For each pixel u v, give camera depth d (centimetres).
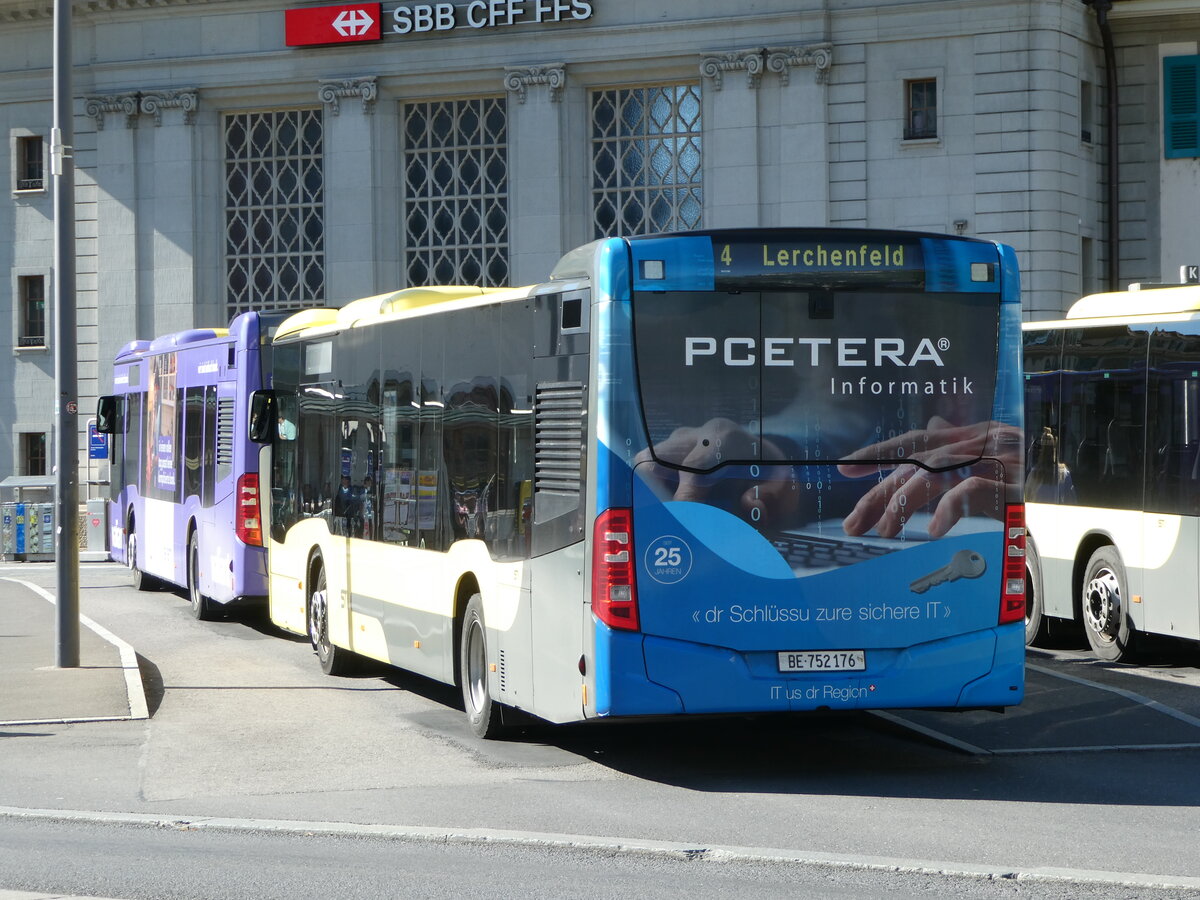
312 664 1783
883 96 3891
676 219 4031
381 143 4216
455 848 907
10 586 2928
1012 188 3812
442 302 1455
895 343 1102
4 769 1184
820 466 1088
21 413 4684
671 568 1066
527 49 4081
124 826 988
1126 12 3953
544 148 4072
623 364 1067
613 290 1070
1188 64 4000
